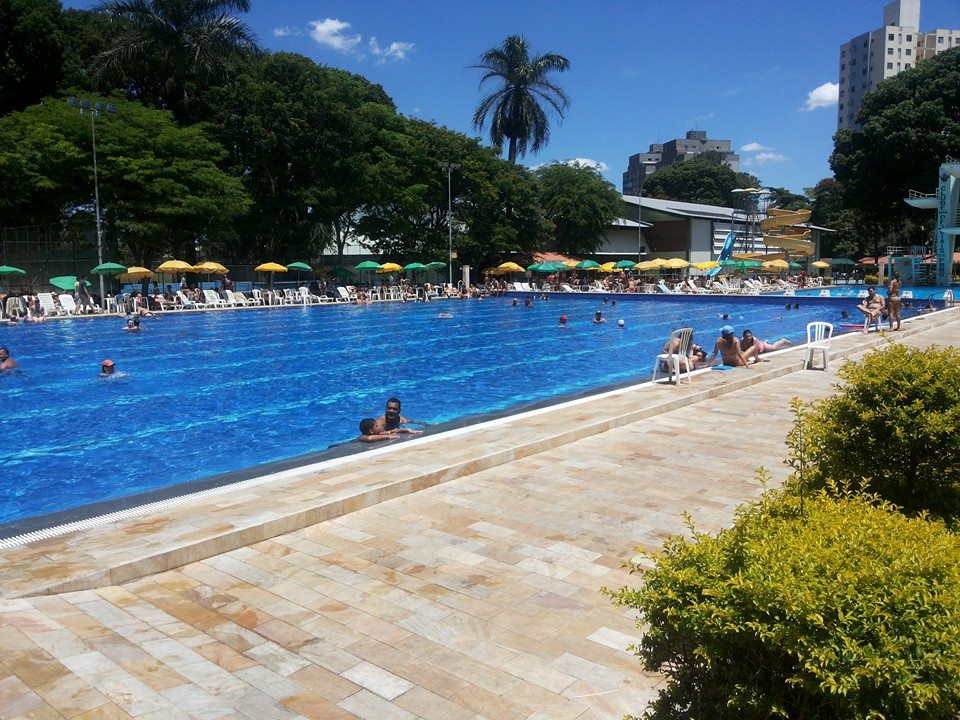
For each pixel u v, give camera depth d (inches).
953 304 1194.6
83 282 1259.2
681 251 2561.5
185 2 1518.2
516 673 136.3
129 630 150.6
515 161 2343.8
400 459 286.0
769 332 969.5
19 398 516.1
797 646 79.4
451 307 1489.9
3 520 281.4
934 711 77.1
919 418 164.4
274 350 790.5
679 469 279.9
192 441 396.5
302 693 127.5
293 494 240.4
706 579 88.7
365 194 1771.7
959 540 96.7
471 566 189.2
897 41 5191.9
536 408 450.0
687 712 93.0
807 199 3243.1
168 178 1401.3
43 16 1444.4
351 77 1948.8
